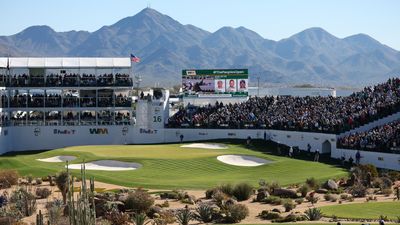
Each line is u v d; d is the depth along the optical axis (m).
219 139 109.56
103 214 46.53
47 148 113.81
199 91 125.31
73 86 113.69
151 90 148.50
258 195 56.72
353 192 58.84
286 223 44.50
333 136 89.44
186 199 56.12
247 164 84.25
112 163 82.38
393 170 76.62
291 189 59.78
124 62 116.69
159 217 47.31
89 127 114.62
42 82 112.88
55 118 114.75
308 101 110.31
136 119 115.75
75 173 73.00
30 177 68.81
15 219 46.19
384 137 81.12
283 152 94.44
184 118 114.81
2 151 107.81
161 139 114.62
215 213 47.62
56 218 43.66
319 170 76.31
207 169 78.38
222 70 124.69
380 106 92.88
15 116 118.06
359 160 82.12
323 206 52.00
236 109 114.88
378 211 48.91
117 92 123.44
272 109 110.69
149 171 76.69
